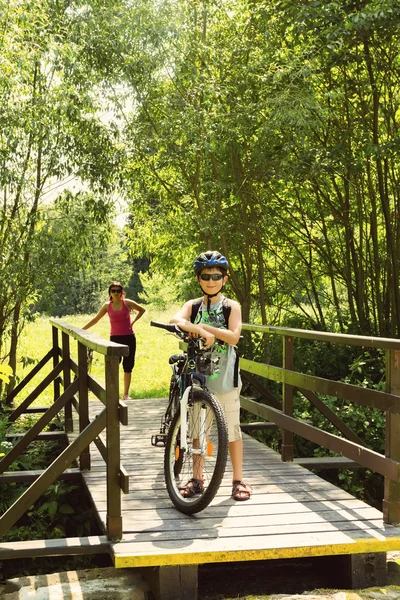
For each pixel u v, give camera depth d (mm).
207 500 4145
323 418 7438
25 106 8758
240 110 9109
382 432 7297
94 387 4906
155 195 10711
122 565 3662
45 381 8719
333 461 5875
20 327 10062
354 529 4121
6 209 9570
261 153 9328
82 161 9703
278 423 5824
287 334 5629
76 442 4086
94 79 9789
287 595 3863
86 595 3916
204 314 4457
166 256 11453
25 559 5688
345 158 9523
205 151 9125
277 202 10805
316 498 4742
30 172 9547
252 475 5359
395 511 4211
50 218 9750
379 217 11031
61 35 9062
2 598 3969
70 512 6086
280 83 9148
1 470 6227
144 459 5938
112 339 8984
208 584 4137
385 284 10727
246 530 4090
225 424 4117
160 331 22484
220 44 9656
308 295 11406
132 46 9445
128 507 4555
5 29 7871
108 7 9578
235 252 10461
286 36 9727
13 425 9141
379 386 8188
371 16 7875
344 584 4070
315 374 9320
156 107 9820
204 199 10406
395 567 4289
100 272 23234
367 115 9891
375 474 7184
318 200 10516
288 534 4031
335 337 4680
